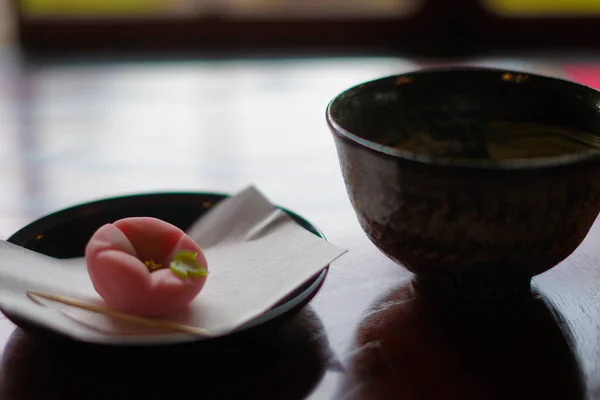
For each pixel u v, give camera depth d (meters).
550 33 1.31
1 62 1.14
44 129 0.79
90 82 1.02
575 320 0.41
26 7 1.23
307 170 0.66
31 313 0.38
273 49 1.26
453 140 0.47
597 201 0.40
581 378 0.38
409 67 1.13
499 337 0.40
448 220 0.39
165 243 0.43
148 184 0.64
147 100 0.93
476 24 1.31
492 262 0.40
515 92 0.46
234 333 0.37
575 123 0.45
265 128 0.81
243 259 0.45
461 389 0.37
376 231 0.42
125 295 0.40
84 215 0.47
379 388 0.38
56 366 0.39
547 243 0.39
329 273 0.46
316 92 0.97
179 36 1.27
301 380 0.38
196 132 0.79
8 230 0.52
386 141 0.46
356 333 0.41
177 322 0.40
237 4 1.27
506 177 0.37
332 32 1.29
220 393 0.37
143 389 0.37
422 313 0.42
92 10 1.25
